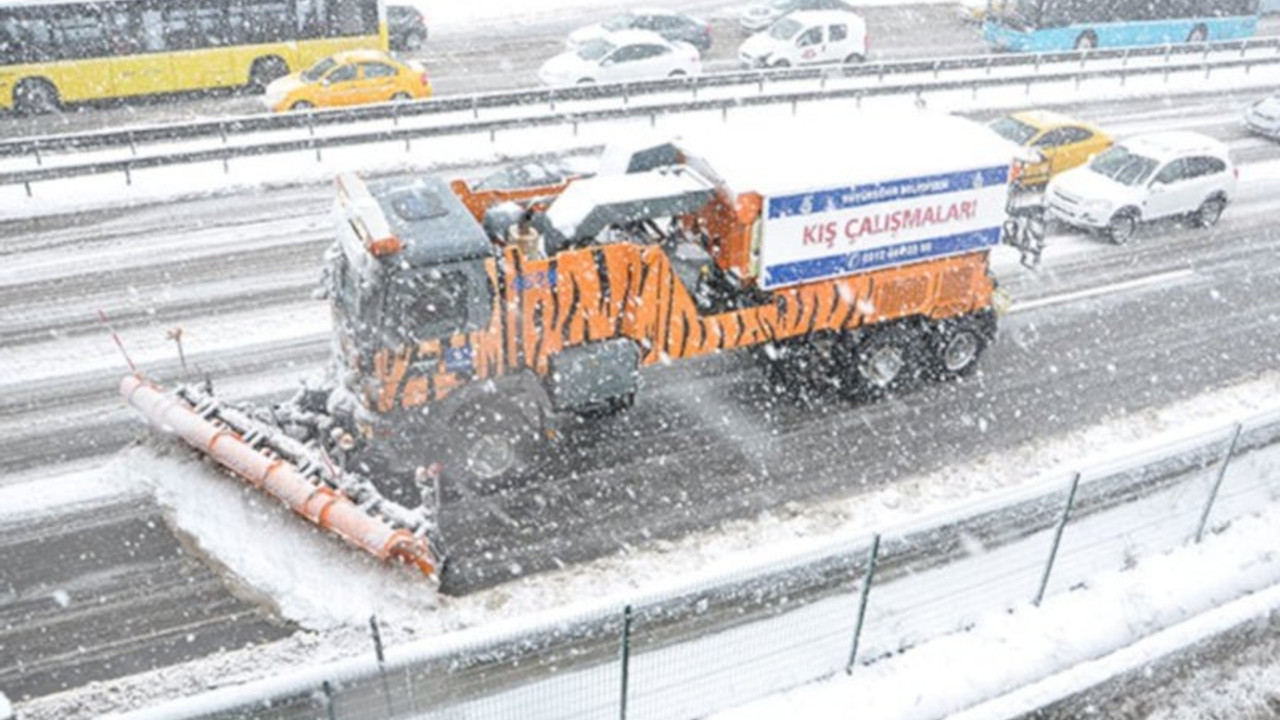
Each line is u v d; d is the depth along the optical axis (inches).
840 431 555.8
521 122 911.7
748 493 503.5
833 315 549.3
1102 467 439.2
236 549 449.1
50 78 999.0
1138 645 410.0
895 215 537.0
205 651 399.9
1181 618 432.5
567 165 575.2
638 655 388.2
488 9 1487.5
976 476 520.7
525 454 522.9
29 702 373.7
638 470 518.3
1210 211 822.5
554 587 439.5
